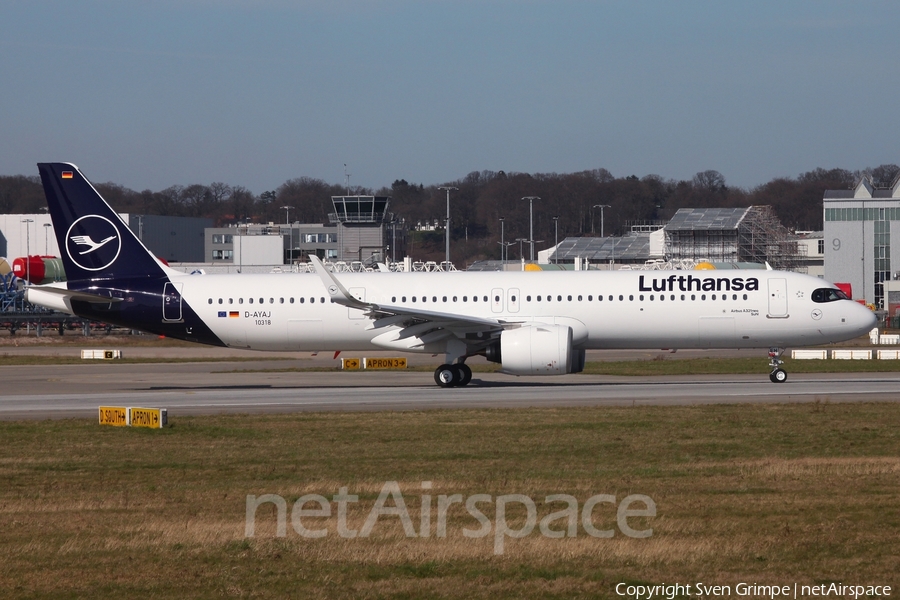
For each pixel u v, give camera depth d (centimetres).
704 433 10012
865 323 15512
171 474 8162
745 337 15662
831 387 15025
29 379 19162
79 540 5844
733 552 5453
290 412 12712
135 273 16725
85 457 9131
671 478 7581
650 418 11250
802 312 15475
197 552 5556
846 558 5334
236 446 9656
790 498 6775
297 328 16375
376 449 9294
